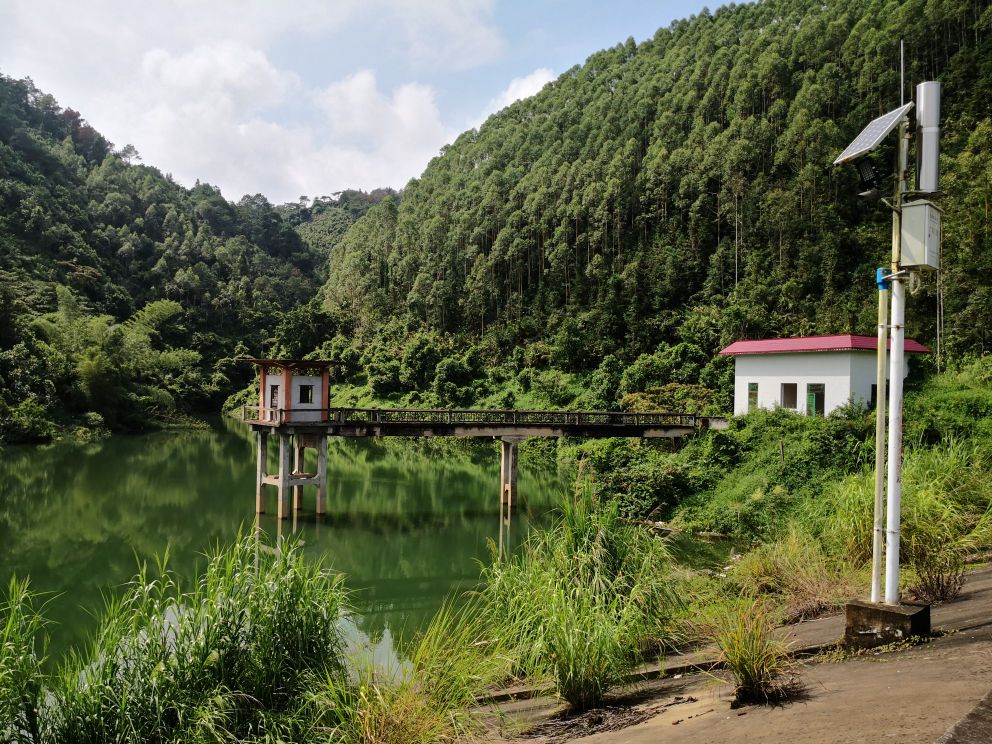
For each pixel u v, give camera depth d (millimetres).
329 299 87750
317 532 19188
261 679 5766
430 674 5355
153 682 5273
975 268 30703
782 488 17672
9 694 4832
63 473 29328
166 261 90000
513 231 66188
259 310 89500
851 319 39938
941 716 2926
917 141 5074
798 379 24703
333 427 21109
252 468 32219
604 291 53750
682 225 58156
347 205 178375
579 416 24094
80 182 96125
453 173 90312
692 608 8023
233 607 6070
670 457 22094
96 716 4973
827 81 57094
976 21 53344
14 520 19938
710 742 3600
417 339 59062
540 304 60344
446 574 15227
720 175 56781
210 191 130750
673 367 40438
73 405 48156
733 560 12766
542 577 6785
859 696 3748
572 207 62531
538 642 5688
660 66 79938
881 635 5109
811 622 6801
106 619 6074
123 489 25594
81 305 65250
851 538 8484
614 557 7426
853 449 18422
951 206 33469
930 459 11016
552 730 4906
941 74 52219
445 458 38125
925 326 33156
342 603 6953
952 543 8078
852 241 46344
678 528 17750
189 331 81750
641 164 65000
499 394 50688
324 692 5344
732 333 41344
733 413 28953
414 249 77812
